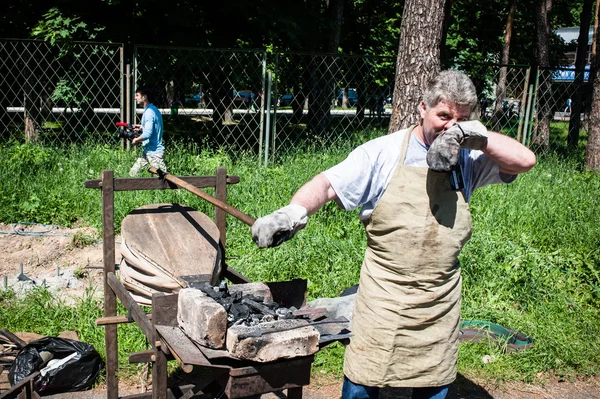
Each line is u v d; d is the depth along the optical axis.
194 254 3.28
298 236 6.18
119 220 6.80
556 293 5.61
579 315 5.33
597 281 5.95
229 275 3.62
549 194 8.23
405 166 2.62
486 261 5.87
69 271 5.89
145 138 8.07
